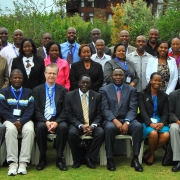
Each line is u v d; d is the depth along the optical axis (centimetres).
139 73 698
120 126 583
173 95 605
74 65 674
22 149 553
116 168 576
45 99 600
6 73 661
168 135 577
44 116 596
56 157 634
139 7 2941
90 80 604
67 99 597
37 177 529
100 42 723
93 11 3775
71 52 774
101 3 3753
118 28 2798
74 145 570
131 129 579
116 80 610
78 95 600
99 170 565
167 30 1616
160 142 586
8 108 581
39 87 605
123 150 645
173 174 547
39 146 570
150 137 579
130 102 610
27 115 578
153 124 587
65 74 683
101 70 677
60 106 603
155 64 663
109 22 3030
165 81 659
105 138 571
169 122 605
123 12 2912
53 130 573
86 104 600
